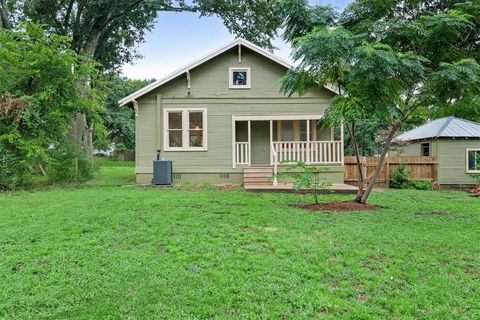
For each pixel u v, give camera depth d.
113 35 21.31
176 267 4.02
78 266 4.06
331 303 3.20
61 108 12.89
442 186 14.44
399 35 7.15
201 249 4.66
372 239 5.20
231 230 5.66
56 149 13.77
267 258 4.32
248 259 4.27
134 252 4.53
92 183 13.95
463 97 7.64
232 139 13.98
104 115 30.86
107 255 4.41
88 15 18.17
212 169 13.97
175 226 5.88
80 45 18.95
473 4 7.22
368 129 19.44
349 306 3.16
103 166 29.89
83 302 3.22
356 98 7.21
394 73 6.74
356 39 7.07
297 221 6.38
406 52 6.99
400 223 6.36
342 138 13.48
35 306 3.14
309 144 13.54
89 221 6.20
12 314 3.01
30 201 8.61
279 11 8.05
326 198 9.84
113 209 7.33
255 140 14.78
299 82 8.32
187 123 14.00
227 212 7.19
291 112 13.96
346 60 6.89
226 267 4.02
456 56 7.46
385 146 8.48
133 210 7.25
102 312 3.04
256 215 6.88
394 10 7.87
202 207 7.72
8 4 18.31
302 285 3.57
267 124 14.77
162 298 3.29
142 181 13.86
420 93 7.59
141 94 13.70
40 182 13.64
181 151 13.98
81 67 13.34
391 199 10.12
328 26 7.81
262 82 13.98
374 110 7.26
